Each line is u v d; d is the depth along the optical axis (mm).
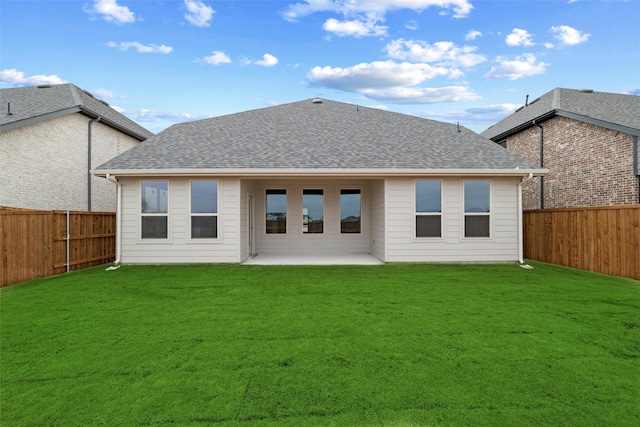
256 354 4207
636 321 5469
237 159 11508
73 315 5801
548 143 15141
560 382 3527
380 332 4957
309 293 7344
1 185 11133
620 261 9117
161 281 8594
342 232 14359
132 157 11594
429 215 11438
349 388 3406
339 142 13039
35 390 3385
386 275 9383
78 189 14492
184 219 11211
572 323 5359
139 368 3838
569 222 10773
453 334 4879
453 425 2840
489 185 11508
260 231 14273
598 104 15055
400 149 12492
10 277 8352
